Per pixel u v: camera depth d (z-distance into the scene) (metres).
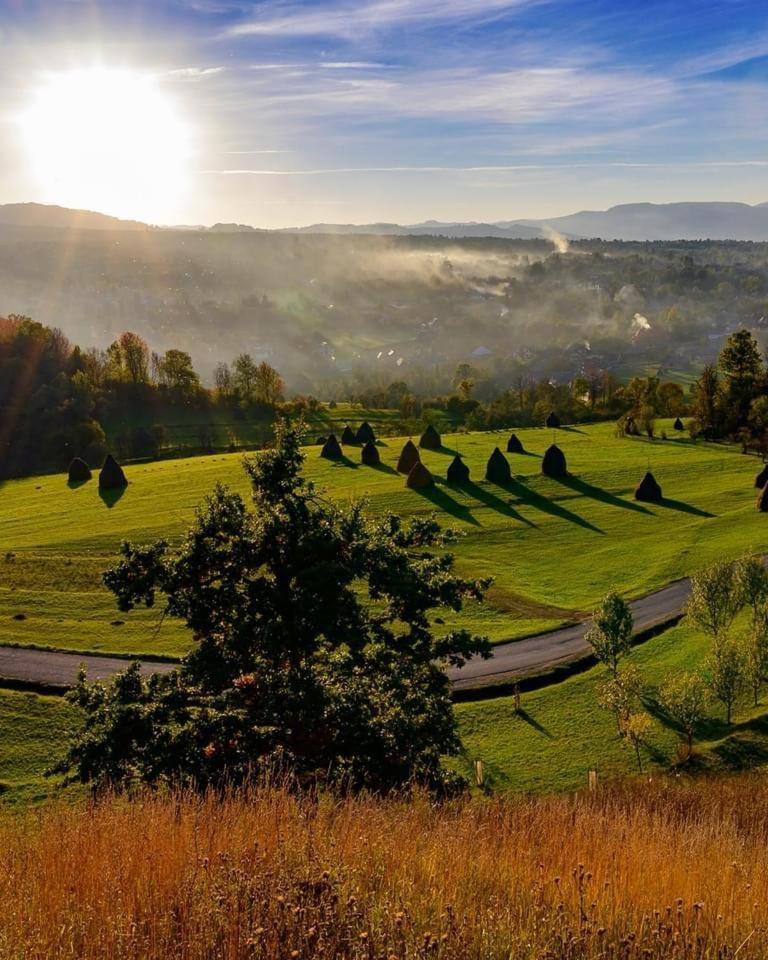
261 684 17.84
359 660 20.23
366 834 7.85
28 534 64.31
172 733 16.95
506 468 76.12
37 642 41.94
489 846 8.30
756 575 33.75
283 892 6.30
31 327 140.50
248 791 9.88
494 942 5.76
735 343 105.38
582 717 33.31
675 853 8.36
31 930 5.76
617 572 51.84
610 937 6.01
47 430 118.38
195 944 5.57
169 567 19.75
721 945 5.84
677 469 81.00
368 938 5.68
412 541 23.77
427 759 19.33
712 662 32.25
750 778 24.69
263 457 20.88
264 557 19.83
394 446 99.50
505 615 44.81
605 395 150.75
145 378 148.12
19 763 29.33
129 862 6.90
